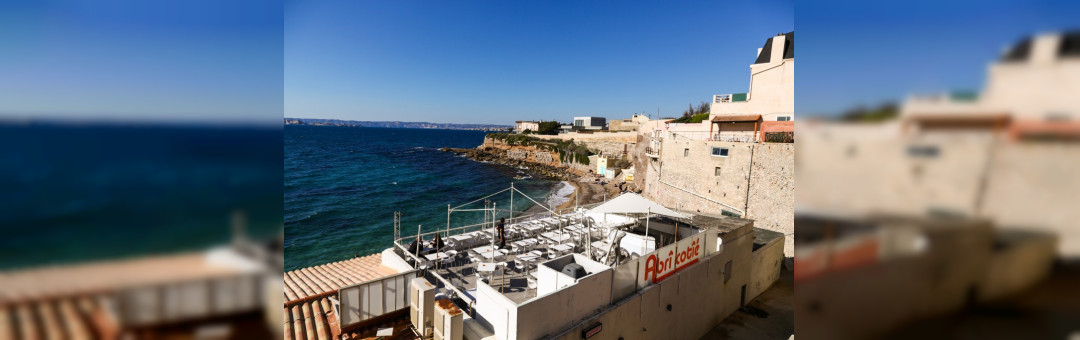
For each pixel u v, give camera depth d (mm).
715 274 17297
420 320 9953
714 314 17594
